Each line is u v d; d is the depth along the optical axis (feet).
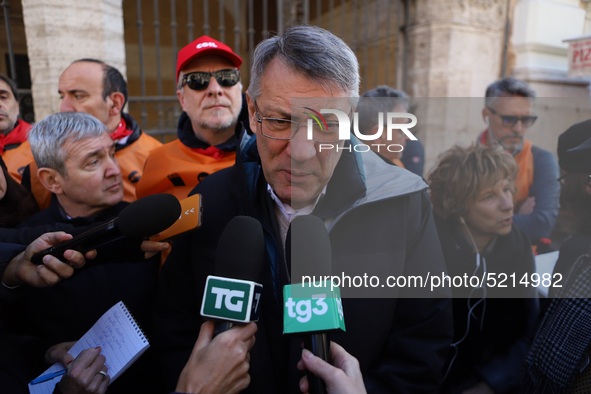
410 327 3.34
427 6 14.88
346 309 3.17
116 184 4.82
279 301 3.29
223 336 2.59
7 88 8.07
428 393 3.26
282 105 2.83
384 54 16.56
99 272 4.31
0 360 3.49
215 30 19.88
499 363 3.81
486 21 14.82
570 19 14.25
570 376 3.19
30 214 5.45
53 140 4.47
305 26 2.99
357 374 2.50
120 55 12.20
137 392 4.30
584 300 3.05
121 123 7.87
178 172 6.63
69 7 10.98
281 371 3.33
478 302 3.57
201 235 3.58
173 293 3.75
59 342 4.27
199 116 6.61
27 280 3.35
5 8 11.10
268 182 3.20
